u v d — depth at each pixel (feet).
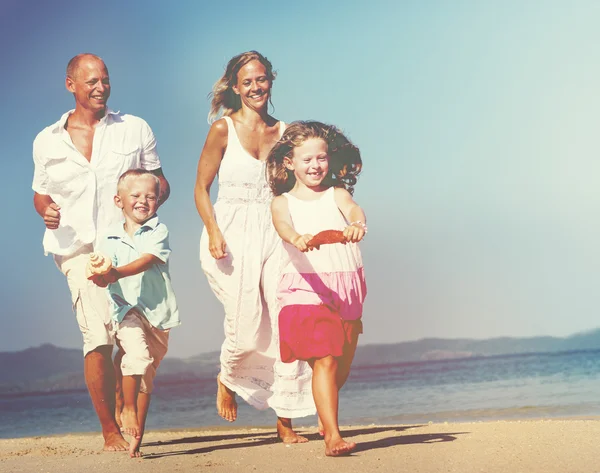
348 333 14.38
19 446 19.15
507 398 33.22
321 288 13.96
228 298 17.17
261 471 12.41
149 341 16.06
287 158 15.19
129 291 15.72
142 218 16.40
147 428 28.07
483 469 11.60
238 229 17.21
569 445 13.60
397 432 17.28
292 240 13.66
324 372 13.52
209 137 17.29
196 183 17.57
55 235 17.51
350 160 15.60
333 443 13.21
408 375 54.39
